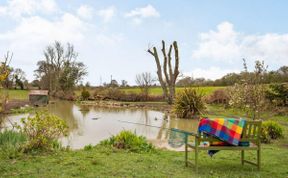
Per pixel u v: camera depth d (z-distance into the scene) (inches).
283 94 836.0
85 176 209.6
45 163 241.1
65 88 2182.6
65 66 2199.8
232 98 798.5
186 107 815.1
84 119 751.1
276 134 448.5
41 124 294.8
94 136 466.0
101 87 2148.1
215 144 244.7
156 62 1432.1
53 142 311.3
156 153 309.3
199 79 1822.1
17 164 235.5
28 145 281.3
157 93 1840.6
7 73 297.9
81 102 1653.5
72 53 2224.4
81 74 2237.9
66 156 268.7
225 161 279.4
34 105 1226.6
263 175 232.2
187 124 687.7
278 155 311.7
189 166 254.4
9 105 970.1
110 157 272.5
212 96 1225.4
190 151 331.9
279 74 996.6
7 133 306.2
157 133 535.2
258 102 538.9
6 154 261.9
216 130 238.1
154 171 230.1
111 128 582.9
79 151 297.6
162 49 1405.0
